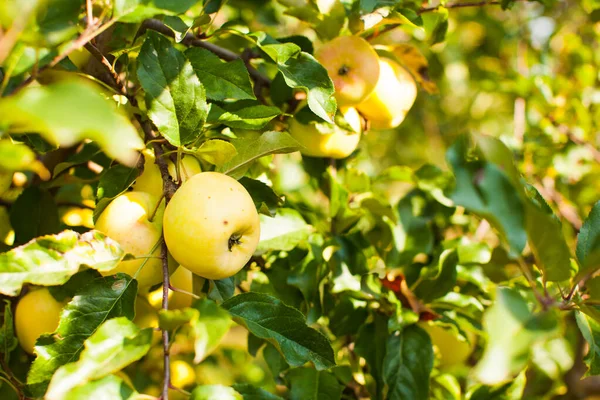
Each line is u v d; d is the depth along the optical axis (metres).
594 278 0.85
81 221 1.03
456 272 1.01
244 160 0.87
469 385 1.02
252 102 0.94
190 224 0.83
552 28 1.60
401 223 1.06
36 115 0.69
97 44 0.92
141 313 0.92
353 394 1.06
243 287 1.06
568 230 1.28
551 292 1.02
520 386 1.01
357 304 1.01
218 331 0.78
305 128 1.00
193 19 0.92
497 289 0.78
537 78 1.33
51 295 0.91
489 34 1.73
